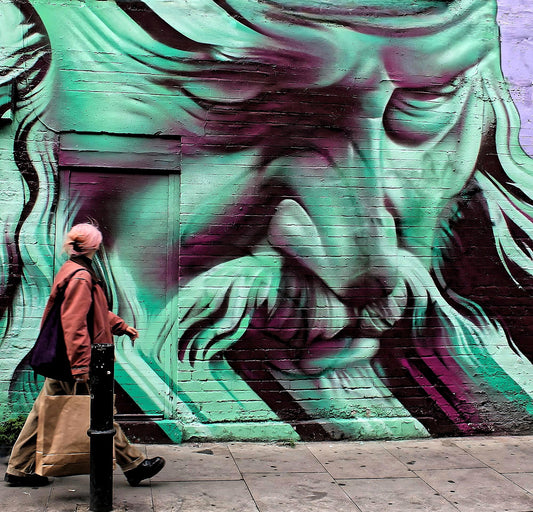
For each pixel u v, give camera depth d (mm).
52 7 5008
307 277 5234
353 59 5375
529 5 5621
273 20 5285
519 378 5465
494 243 5480
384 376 5301
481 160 5496
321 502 3910
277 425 5145
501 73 5566
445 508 3859
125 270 5078
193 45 5160
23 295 4891
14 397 4852
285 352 5191
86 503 3756
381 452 4949
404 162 5391
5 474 4117
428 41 5484
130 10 5090
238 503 3854
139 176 5125
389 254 5336
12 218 4898
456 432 5379
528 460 4789
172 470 4418
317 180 5270
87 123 5000
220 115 5172
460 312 5410
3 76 4910
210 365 5109
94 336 3787
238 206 5168
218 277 5129
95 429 3580
